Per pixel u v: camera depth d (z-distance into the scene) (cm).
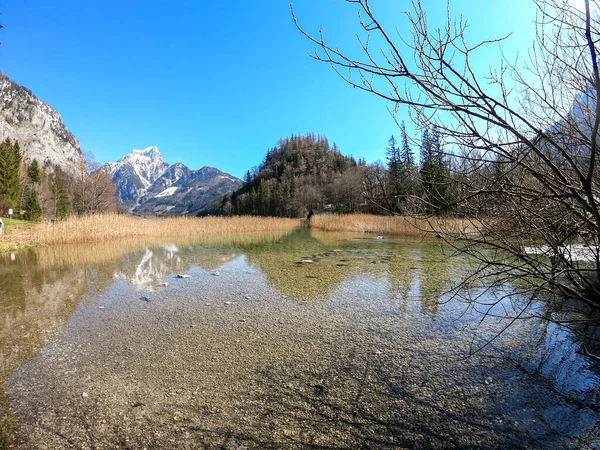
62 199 4078
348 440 229
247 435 233
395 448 221
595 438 227
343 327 444
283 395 283
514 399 276
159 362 344
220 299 584
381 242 1586
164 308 531
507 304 539
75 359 351
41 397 279
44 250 1245
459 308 525
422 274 787
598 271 195
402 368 330
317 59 156
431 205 195
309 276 776
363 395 283
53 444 221
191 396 281
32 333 425
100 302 566
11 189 3488
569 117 174
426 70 152
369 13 133
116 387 295
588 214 186
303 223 3859
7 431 234
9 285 692
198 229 2139
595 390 288
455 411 261
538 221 201
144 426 241
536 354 359
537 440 227
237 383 302
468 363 340
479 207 195
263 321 468
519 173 191
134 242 1574
